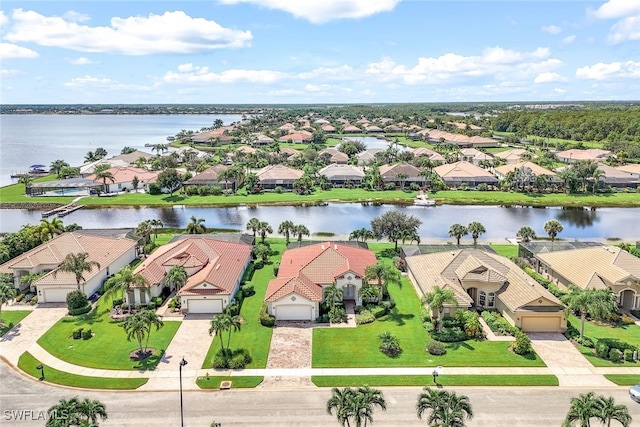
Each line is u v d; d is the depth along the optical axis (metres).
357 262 77.00
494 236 112.25
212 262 78.12
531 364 56.00
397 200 150.25
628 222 127.50
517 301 65.56
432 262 78.75
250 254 90.25
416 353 58.50
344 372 54.44
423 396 40.44
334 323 66.62
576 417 39.91
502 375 53.59
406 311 70.50
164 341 61.28
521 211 139.00
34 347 60.03
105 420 46.19
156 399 49.66
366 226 121.00
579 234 115.62
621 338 62.22
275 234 112.12
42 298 73.44
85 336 61.88
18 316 68.75
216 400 49.44
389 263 90.00
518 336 59.09
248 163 195.50
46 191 160.00
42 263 79.38
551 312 63.38
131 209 142.38
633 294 69.75
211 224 123.56
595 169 158.38
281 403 48.91
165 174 156.25
